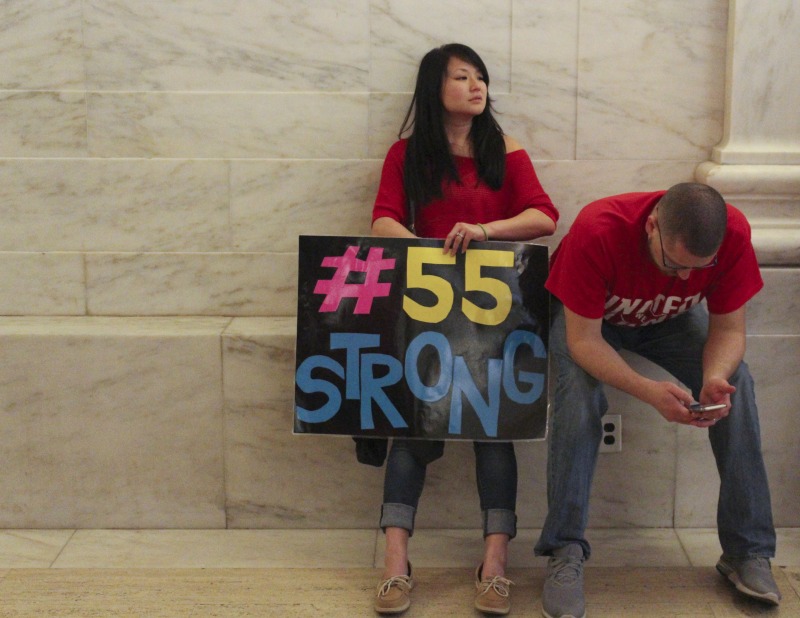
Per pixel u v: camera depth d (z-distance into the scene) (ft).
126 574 8.38
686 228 6.81
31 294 9.64
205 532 9.20
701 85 9.33
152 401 9.02
